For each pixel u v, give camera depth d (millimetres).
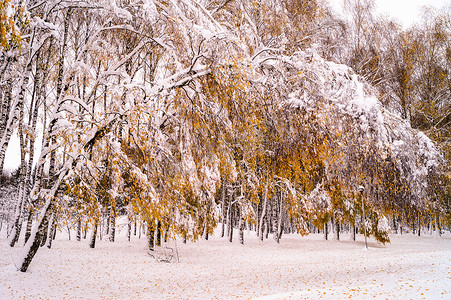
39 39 14281
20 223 18906
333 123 11859
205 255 19984
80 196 11047
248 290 9938
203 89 12703
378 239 27484
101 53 13750
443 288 7109
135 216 16188
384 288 7840
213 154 13438
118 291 10508
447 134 25047
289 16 17922
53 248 18203
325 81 12586
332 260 17297
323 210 28641
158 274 13570
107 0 11734
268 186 18156
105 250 18844
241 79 11438
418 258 13070
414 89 28547
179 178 13562
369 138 11492
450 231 47094
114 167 10930
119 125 11156
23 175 18547
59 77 14773
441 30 29547
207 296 9500
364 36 26062
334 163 12188
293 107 12211
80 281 11383
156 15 11711
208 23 12688
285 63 12945
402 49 27078
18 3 6059
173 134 15539
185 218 17562
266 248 24688
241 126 12547
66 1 12281
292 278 11555
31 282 10289
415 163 12594
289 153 12469
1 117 15148
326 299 7312
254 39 14414
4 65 12000
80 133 11273
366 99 11891
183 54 12758
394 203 12328
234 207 34156
